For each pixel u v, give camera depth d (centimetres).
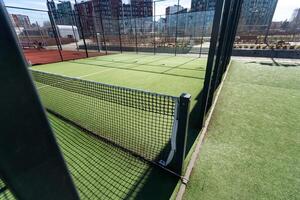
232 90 445
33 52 1458
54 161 51
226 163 194
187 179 172
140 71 696
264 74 616
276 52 1062
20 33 1495
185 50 1331
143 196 155
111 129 254
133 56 1212
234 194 156
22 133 42
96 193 159
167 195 156
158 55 1254
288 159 199
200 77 595
